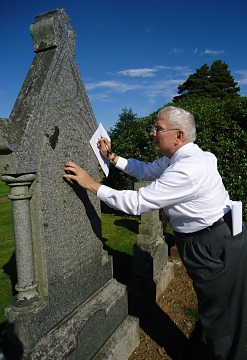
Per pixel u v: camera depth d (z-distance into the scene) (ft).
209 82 75.36
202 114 23.56
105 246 18.44
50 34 6.76
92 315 7.57
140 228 12.83
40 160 6.28
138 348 9.18
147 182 12.10
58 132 6.88
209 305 6.68
